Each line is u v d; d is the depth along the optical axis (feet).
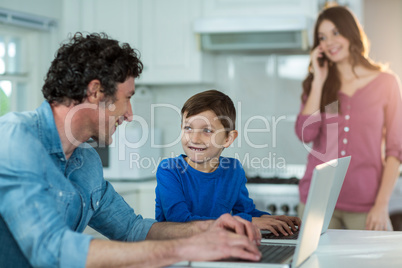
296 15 10.27
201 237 3.28
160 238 4.24
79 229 4.11
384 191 9.18
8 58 10.57
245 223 3.67
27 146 3.42
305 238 3.35
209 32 10.75
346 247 4.15
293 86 12.09
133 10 11.39
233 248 3.22
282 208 9.91
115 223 4.47
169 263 3.17
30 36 11.03
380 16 12.59
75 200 3.92
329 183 3.73
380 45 12.60
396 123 9.22
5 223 3.43
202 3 11.03
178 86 12.54
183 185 4.94
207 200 4.96
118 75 3.79
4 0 9.90
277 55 12.14
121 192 9.57
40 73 11.16
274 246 3.93
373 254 3.87
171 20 11.26
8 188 3.30
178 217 4.61
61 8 11.50
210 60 11.98
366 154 9.32
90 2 11.50
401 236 4.68
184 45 11.22
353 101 9.48
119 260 3.11
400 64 12.48
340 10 9.65
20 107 11.00
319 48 9.86
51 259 3.14
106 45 3.81
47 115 3.79
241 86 12.33
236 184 5.23
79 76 3.73
